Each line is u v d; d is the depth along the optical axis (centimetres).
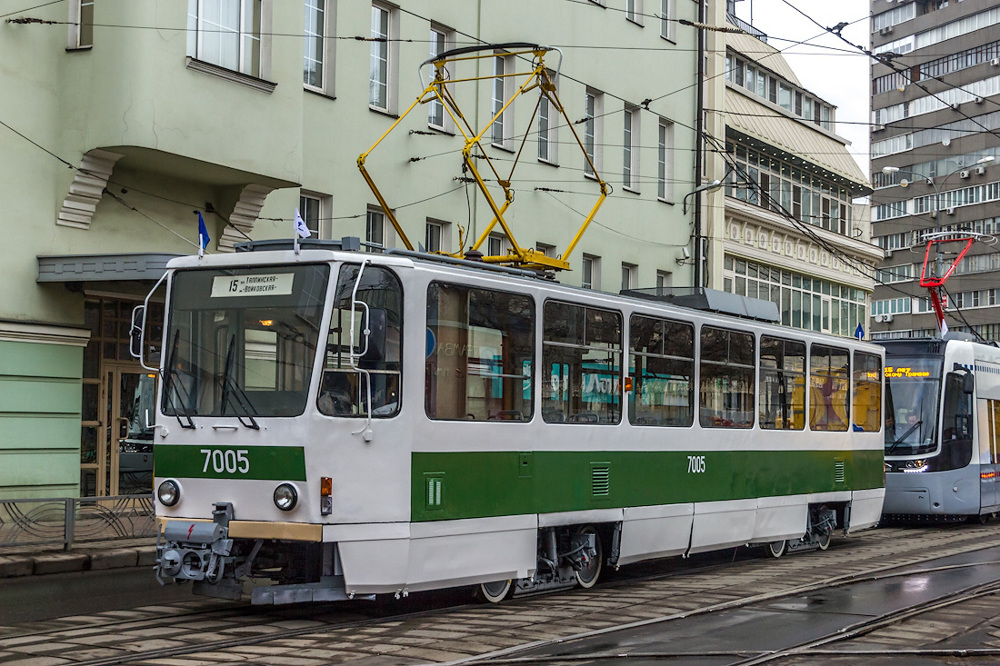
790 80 4078
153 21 1688
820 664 886
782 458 1677
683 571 1523
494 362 1163
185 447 1065
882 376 2011
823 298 4175
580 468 1273
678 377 1450
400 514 1055
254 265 1067
